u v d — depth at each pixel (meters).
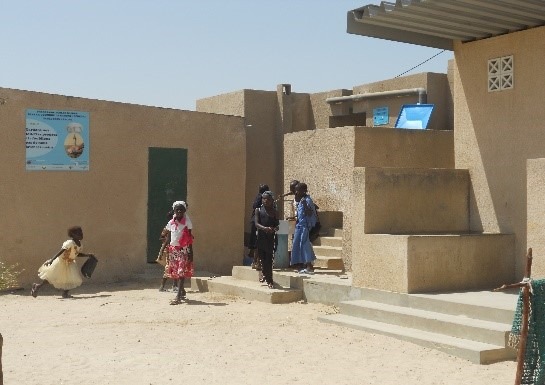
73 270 12.98
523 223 10.84
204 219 16.31
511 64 10.97
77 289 14.05
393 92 17.95
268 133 19.95
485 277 10.66
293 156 15.80
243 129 16.92
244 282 13.16
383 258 10.45
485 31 11.05
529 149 10.70
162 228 15.73
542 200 9.41
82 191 14.77
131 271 15.34
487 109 11.37
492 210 11.34
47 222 14.38
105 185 15.05
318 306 11.52
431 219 11.41
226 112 20.36
